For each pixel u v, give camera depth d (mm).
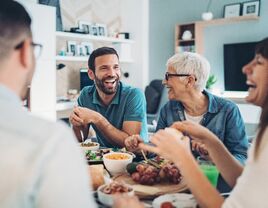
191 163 926
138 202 897
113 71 1981
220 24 5066
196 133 1180
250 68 906
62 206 537
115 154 1422
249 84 912
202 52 5332
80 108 1905
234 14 4973
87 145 1681
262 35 4801
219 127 1731
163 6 5770
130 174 1250
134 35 5902
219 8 5164
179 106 1861
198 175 911
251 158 796
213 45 5297
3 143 540
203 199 884
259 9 4770
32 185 525
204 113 1775
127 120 1986
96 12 5539
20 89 647
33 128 568
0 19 586
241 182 799
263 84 847
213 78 5066
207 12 5285
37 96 4047
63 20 5031
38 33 4008
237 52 4941
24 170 524
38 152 540
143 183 1146
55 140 562
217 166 1165
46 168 537
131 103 2012
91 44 5312
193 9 5445
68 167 555
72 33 4801
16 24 597
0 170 522
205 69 1689
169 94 1783
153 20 5910
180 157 931
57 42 4918
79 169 574
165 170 1169
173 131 1091
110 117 2074
